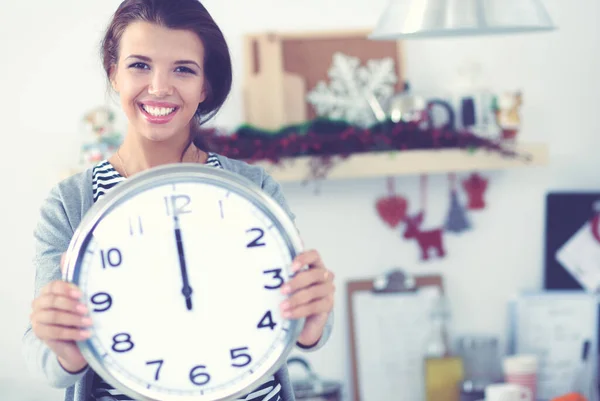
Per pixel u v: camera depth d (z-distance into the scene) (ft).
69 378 3.75
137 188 3.61
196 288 3.65
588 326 9.38
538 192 9.57
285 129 8.64
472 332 9.64
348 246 9.45
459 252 9.57
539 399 9.43
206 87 4.37
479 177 9.46
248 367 3.68
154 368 3.61
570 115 9.52
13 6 8.93
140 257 3.61
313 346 4.01
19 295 9.12
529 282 9.66
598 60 9.49
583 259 9.50
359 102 9.11
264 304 3.69
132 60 3.93
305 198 9.37
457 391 9.28
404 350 9.49
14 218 9.07
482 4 6.07
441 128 8.67
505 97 8.80
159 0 3.99
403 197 9.42
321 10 9.20
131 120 4.04
